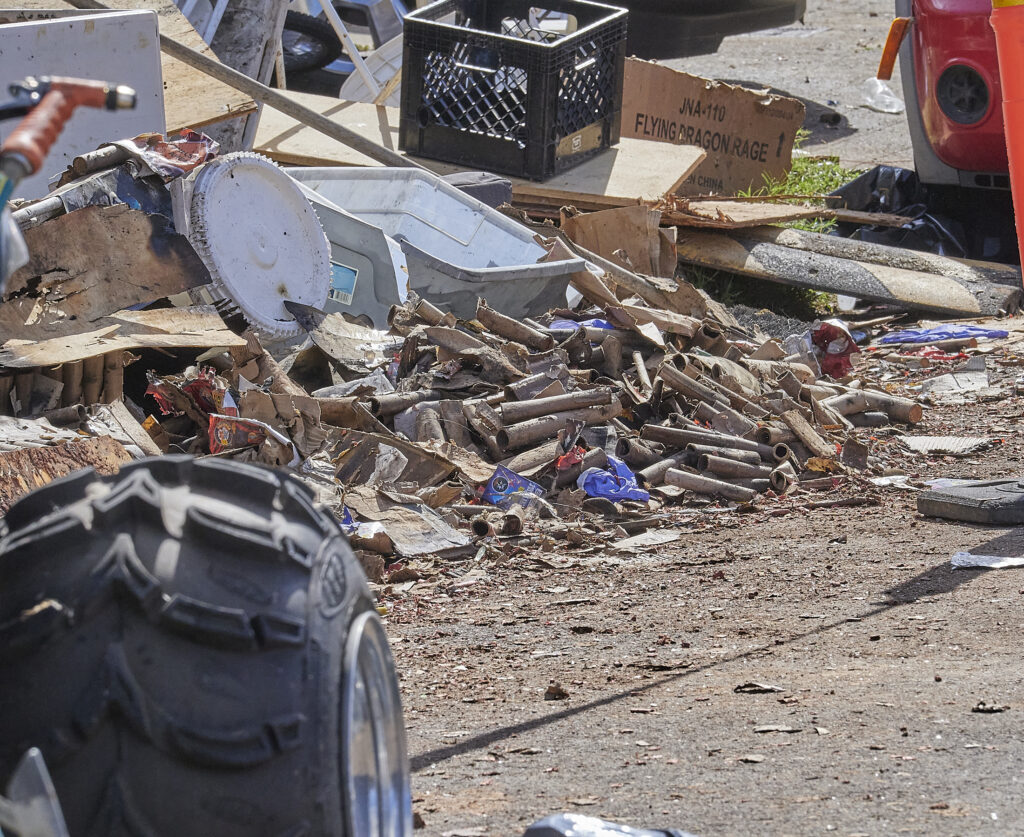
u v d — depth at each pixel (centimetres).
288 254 2025
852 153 4966
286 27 4703
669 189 3209
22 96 413
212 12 3058
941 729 829
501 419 1853
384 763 521
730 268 3222
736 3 4981
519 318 2412
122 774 422
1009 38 1451
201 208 1864
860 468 1942
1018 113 1476
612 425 1964
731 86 3919
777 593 1299
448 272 2261
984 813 677
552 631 1216
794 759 787
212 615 443
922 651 1041
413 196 2647
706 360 2195
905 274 3150
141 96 2102
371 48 5212
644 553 1542
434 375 1994
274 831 442
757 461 1905
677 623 1212
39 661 429
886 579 1313
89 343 1566
